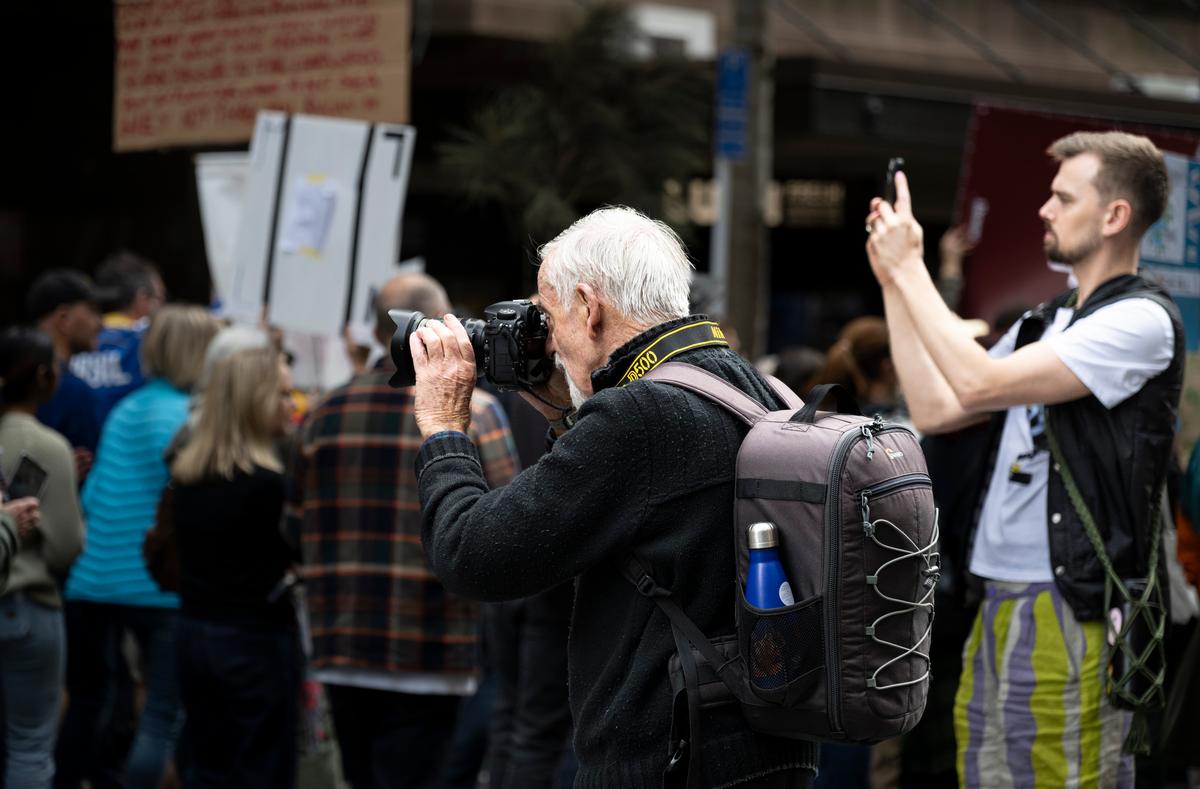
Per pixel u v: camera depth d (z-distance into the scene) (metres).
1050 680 5.73
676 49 15.08
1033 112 8.77
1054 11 21.86
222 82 11.77
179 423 9.83
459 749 9.97
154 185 18.17
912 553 4.14
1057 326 6.05
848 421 4.29
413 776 8.18
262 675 8.40
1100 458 5.62
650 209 13.60
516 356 4.68
